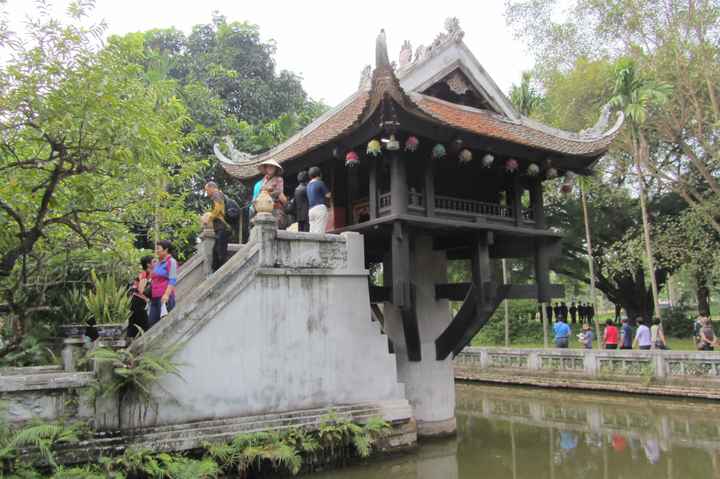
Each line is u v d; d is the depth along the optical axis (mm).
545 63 23312
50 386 6285
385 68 8023
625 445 10258
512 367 19359
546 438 10969
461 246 10719
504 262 23938
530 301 29859
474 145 9586
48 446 5848
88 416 6527
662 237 22656
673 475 8258
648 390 15336
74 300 8016
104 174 8219
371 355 9016
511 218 10648
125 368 6574
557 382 17719
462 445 10305
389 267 10859
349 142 9273
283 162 10656
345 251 8977
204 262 10734
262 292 8016
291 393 8078
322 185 9164
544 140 11227
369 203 10391
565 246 27594
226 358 7562
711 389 14062
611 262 25328
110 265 9039
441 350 10781
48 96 6832
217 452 6926
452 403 11086
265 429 7578
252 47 26031
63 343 7277
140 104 8117
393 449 8828
